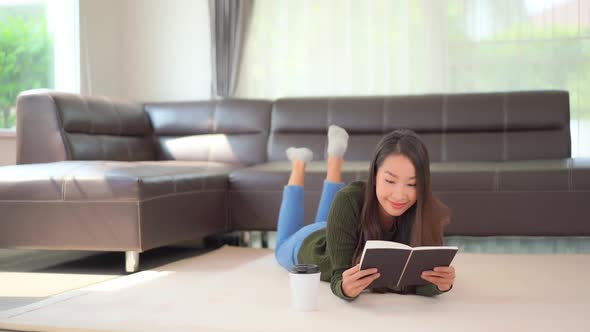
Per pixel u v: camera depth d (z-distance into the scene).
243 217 3.74
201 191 3.46
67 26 5.14
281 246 2.77
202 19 5.48
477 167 3.59
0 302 2.42
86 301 2.26
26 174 3.12
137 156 4.39
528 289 2.36
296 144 4.41
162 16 5.56
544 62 4.95
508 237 3.87
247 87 5.36
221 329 1.85
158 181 3.10
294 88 5.30
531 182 3.46
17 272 3.06
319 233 2.52
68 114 3.81
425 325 1.86
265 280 2.57
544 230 3.47
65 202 3.04
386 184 2.04
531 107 4.17
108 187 2.98
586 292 2.30
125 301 2.25
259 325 1.88
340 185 2.77
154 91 5.59
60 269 3.13
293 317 1.97
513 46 4.98
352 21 5.18
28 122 3.76
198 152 4.55
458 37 5.05
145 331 1.86
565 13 4.90
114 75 5.54
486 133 4.23
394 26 5.13
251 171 3.76
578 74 4.90
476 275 2.63
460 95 4.30
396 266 1.97
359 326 1.85
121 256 3.52
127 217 2.97
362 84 5.20
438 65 5.09
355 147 4.30
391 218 2.21
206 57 5.48
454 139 4.23
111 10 5.50
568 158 4.02
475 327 1.83
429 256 1.95
